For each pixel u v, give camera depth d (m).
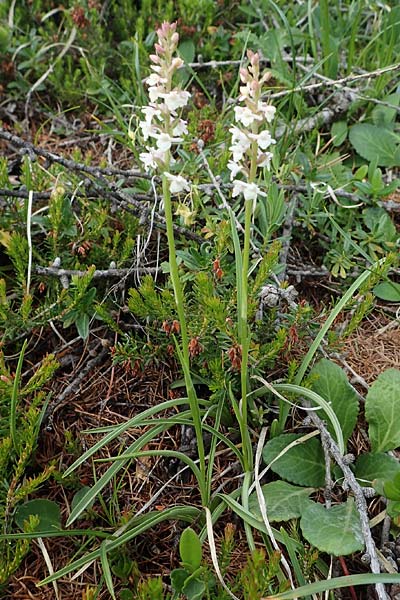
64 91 0.90
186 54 0.94
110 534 0.52
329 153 0.86
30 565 0.54
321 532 0.50
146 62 0.92
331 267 0.76
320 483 0.57
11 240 0.62
